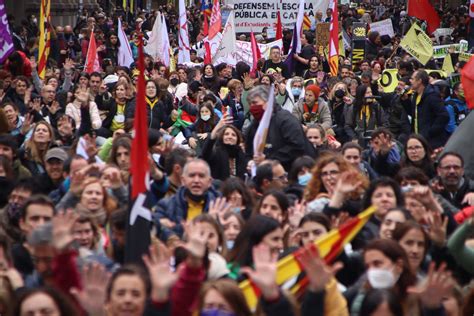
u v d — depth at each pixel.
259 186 20.62
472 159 23.84
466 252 15.66
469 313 13.64
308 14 65.12
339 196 16.94
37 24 66.44
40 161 23.31
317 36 50.53
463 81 25.34
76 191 18.34
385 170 23.33
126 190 18.86
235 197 18.78
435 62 46.53
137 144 15.32
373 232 16.88
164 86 32.31
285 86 33.84
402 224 15.02
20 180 20.20
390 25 60.75
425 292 12.80
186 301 12.71
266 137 22.14
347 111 32.19
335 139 31.22
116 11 82.50
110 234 16.97
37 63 42.41
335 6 43.34
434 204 16.97
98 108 31.59
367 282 13.10
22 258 15.75
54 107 31.33
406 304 12.91
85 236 15.90
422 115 29.52
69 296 12.79
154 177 20.41
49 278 13.23
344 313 12.95
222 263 14.77
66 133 26.50
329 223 15.64
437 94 29.34
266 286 12.20
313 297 12.52
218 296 12.43
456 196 20.62
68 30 59.47
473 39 59.03
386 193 17.08
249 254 15.00
